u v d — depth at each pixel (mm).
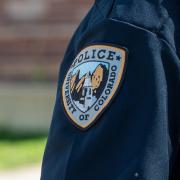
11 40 14891
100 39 1783
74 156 1721
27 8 14836
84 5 14547
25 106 13938
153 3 1794
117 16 1784
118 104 1702
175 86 1729
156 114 1676
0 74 14891
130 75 1716
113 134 1693
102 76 1736
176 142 1734
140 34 1742
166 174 1686
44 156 1865
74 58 1862
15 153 10805
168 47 1736
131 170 1654
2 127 14000
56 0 14672
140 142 1668
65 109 1794
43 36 14695
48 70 14609
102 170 1686
